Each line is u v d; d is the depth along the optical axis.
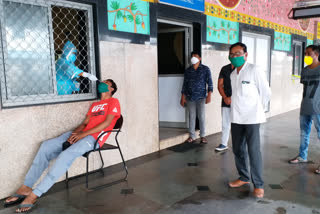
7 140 2.73
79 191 2.93
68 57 3.18
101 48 3.44
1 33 2.67
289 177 3.23
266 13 6.86
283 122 6.71
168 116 5.51
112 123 3.10
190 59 5.07
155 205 2.60
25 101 2.87
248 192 2.85
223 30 5.57
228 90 3.37
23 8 2.84
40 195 2.55
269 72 7.29
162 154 4.22
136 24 3.88
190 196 2.78
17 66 2.84
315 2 7.59
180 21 4.81
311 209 2.47
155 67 4.24
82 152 2.79
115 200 2.71
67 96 3.22
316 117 3.46
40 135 2.97
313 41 9.66
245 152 2.91
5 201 2.66
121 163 3.81
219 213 2.43
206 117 5.41
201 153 4.25
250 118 2.67
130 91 3.88
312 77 3.42
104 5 3.43
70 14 3.38
